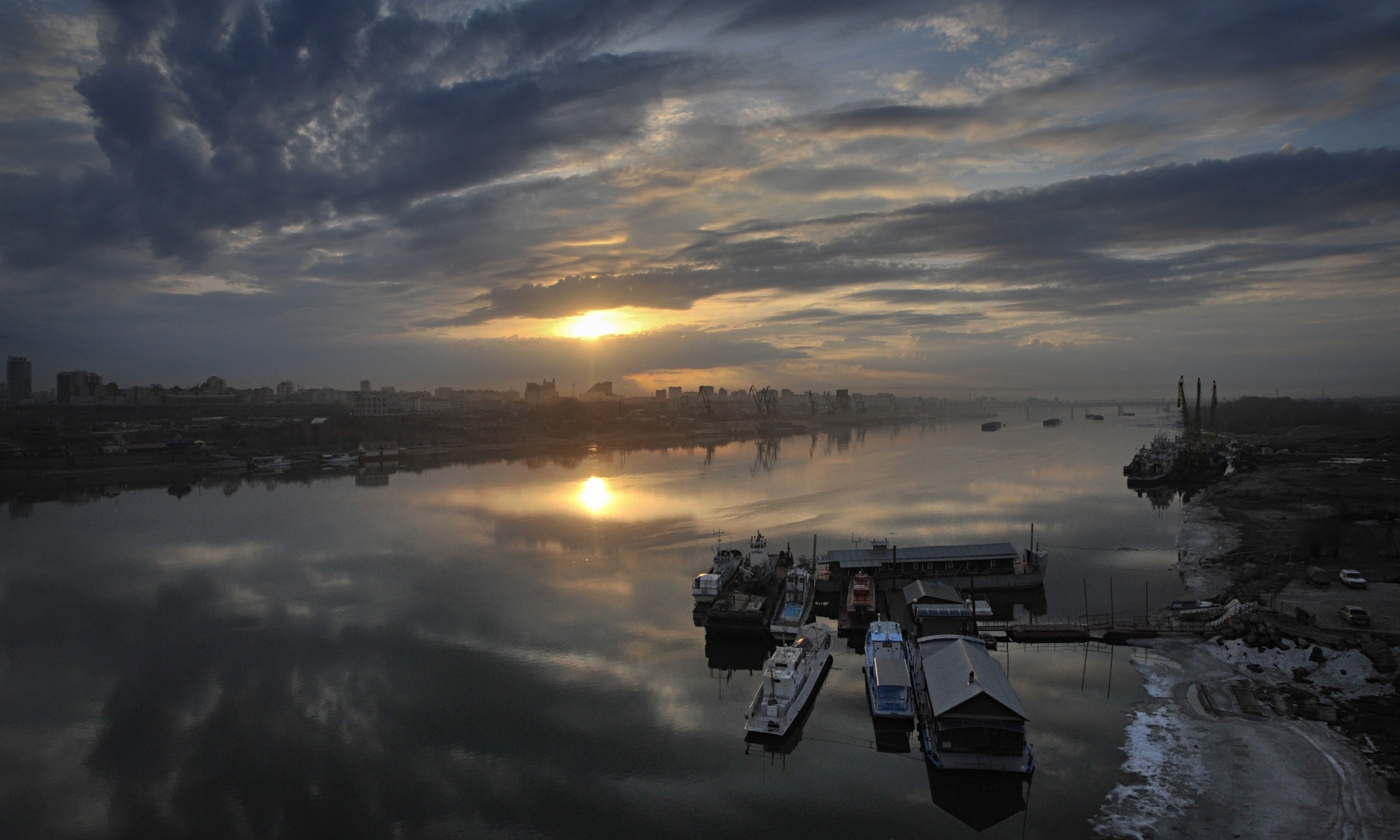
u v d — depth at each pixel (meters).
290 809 51.72
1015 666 70.25
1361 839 41.62
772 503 167.25
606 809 50.81
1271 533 121.69
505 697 68.19
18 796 53.75
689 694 68.69
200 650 80.12
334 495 187.88
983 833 46.69
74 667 75.94
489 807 51.38
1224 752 52.22
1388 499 149.38
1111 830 45.38
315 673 73.69
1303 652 66.25
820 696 68.50
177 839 49.03
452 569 111.56
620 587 101.81
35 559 120.06
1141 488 187.62
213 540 132.88
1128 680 66.62
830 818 49.28
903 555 103.25
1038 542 124.38
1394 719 54.34
